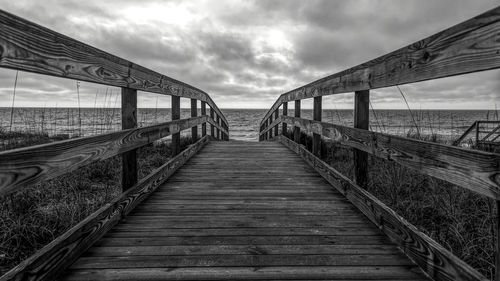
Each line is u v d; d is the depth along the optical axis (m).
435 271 1.67
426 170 1.70
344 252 2.04
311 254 2.01
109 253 2.00
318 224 2.52
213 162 5.18
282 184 3.77
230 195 3.32
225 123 12.04
